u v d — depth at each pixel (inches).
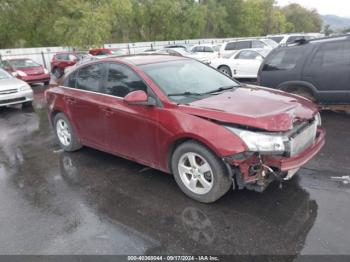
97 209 144.7
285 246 112.9
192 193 145.0
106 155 209.8
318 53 254.5
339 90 246.7
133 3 1653.5
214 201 140.1
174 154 147.2
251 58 518.0
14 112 383.6
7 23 1179.9
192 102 146.6
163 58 186.1
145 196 152.9
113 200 151.6
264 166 127.2
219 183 134.0
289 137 126.4
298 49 266.7
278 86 278.5
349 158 183.3
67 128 215.5
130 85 164.9
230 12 2202.3
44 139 259.0
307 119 137.5
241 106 137.6
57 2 1181.1
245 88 175.0
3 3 1155.9
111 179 173.5
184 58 193.0
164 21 1732.3
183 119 139.2
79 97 193.6
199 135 132.0
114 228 129.6
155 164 159.9
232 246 114.8
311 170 169.9
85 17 968.3
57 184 172.2
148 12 1708.9
